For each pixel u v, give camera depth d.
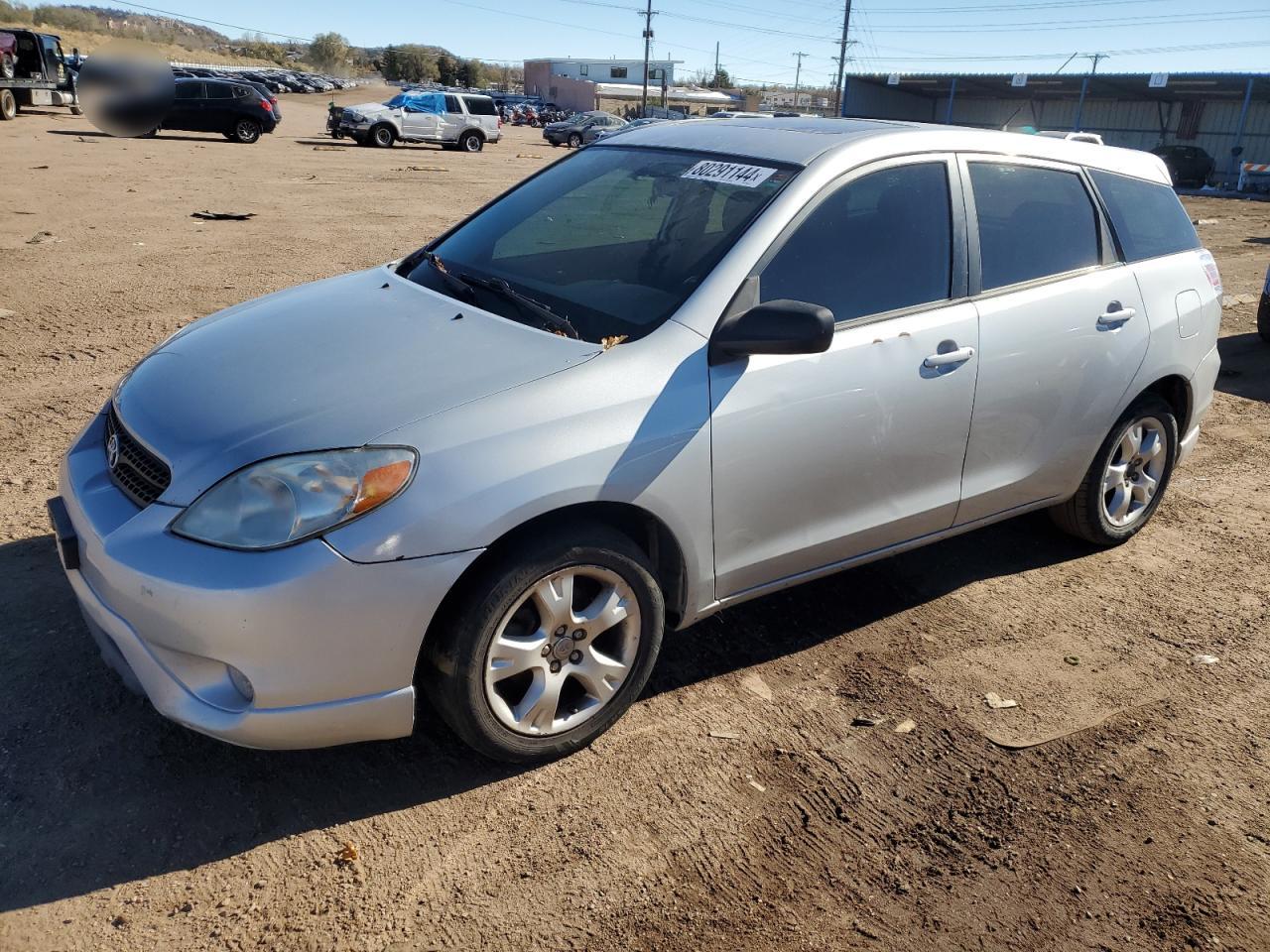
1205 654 3.82
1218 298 4.61
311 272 9.72
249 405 2.74
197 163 20.91
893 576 4.30
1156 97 41.97
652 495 2.87
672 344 2.96
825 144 3.49
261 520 2.45
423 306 3.29
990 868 2.71
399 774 2.91
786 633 3.79
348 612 2.46
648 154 3.86
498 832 2.72
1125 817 2.93
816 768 3.06
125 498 2.72
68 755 2.87
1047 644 3.84
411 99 31.86
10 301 7.89
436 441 2.57
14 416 5.43
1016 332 3.70
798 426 3.15
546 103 78.00
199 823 2.67
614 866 2.63
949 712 3.37
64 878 2.46
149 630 2.51
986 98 49.62
